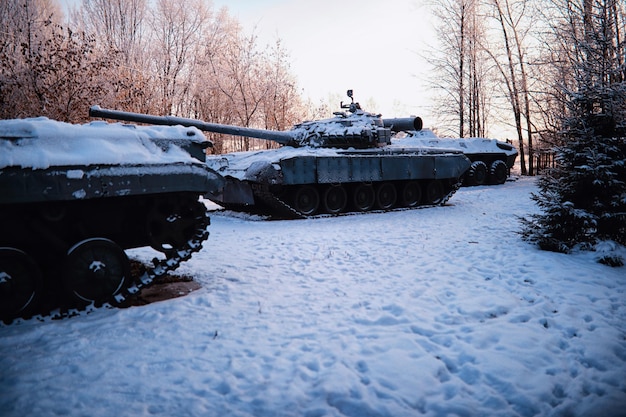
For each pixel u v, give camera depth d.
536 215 8.69
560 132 8.64
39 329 4.81
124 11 29.25
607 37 10.73
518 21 27.06
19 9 24.95
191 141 6.47
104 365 4.07
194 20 30.05
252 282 6.69
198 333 4.82
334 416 3.41
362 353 4.38
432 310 5.55
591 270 7.10
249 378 3.89
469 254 8.20
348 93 15.99
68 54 18.80
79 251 5.43
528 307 5.58
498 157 25.05
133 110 21.20
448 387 3.83
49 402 3.48
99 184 5.34
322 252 8.59
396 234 10.30
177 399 3.57
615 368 4.22
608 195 8.19
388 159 14.69
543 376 4.02
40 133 5.16
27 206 5.18
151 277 6.02
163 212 6.41
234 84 30.34
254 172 12.34
